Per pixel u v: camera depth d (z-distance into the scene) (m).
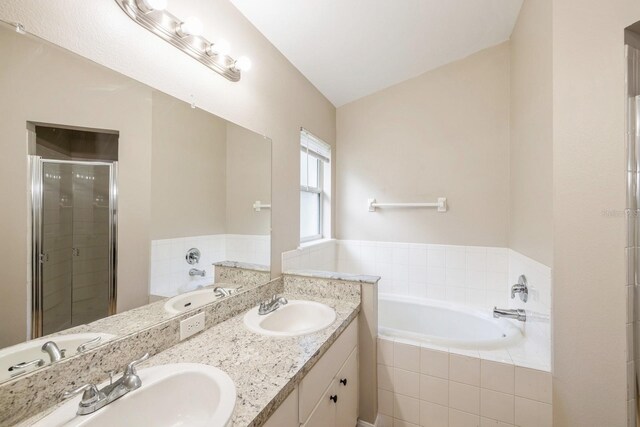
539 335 1.57
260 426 0.74
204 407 0.85
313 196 2.76
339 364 1.35
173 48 1.17
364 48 2.07
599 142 1.29
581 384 1.31
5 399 0.67
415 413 1.64
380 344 1.71
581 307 1.31
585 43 1.31
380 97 2.78
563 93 1.34
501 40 2.29
